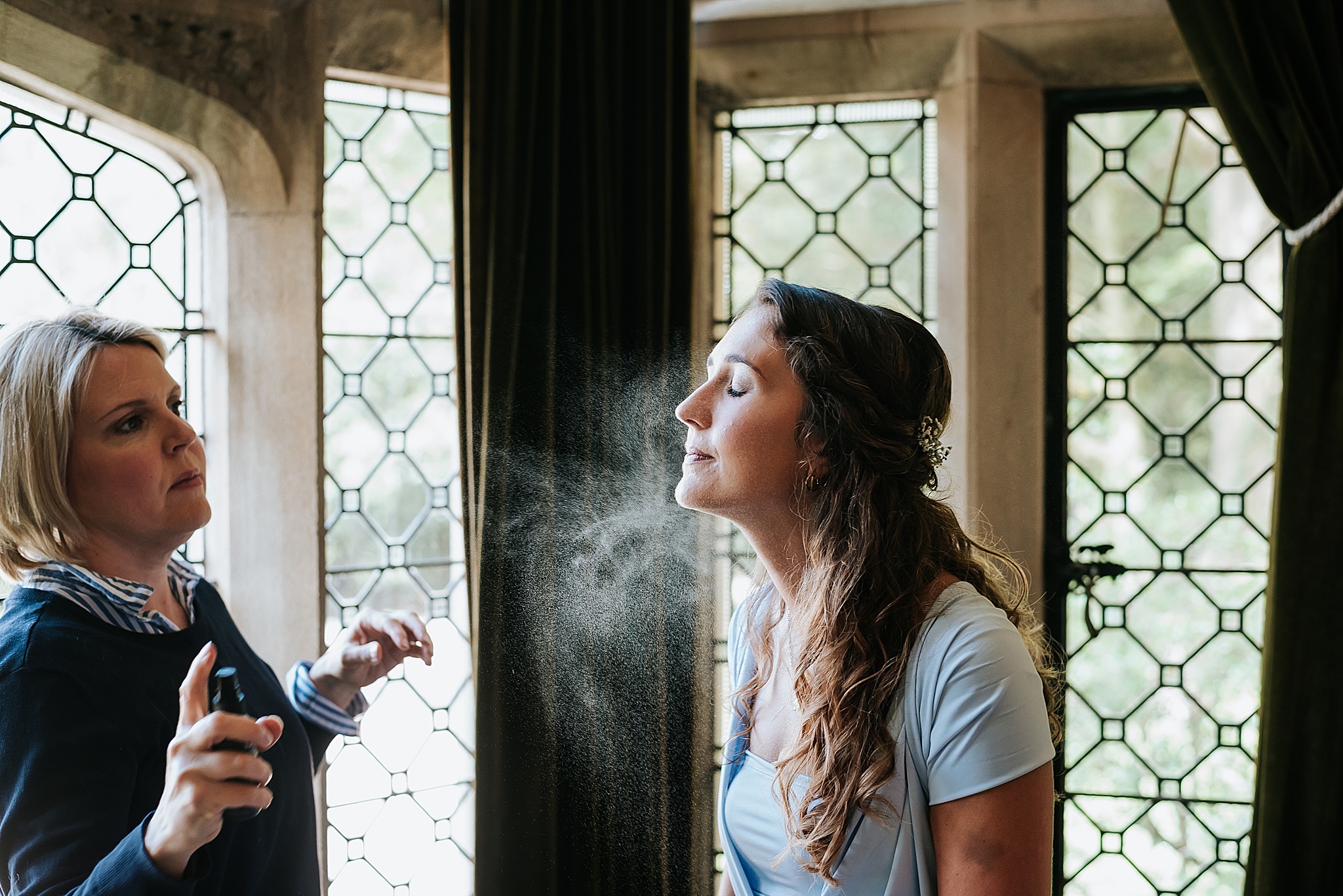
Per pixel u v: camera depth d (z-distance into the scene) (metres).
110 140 1.89
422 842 2.22
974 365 2.26
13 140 1.76
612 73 2.06
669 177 2.10
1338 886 1.86
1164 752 2.38
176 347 1.98
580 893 1.94
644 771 2.01
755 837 1.02
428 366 2.26
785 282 1.01
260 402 2.00
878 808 0.89
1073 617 2.39
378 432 2.18
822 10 2.28
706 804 2.15
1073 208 2.38
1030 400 2.30
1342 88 1.91
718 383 1.00
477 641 1.92
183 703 0.83
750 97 2.38
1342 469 1.87
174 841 0.78
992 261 2.27
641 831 2.02
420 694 2.23
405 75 2.13
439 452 2.28
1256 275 2.34
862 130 2.40
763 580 1.14
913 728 0.88
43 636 0.94
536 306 1.96
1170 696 2.38
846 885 0.91
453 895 2.27
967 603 0.91
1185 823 2.36
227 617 1.23
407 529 2.23
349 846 2.11
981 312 2.26
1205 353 2.36
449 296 2.29
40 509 0.99
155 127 1.86
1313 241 1.90
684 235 2.13
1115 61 2.25
